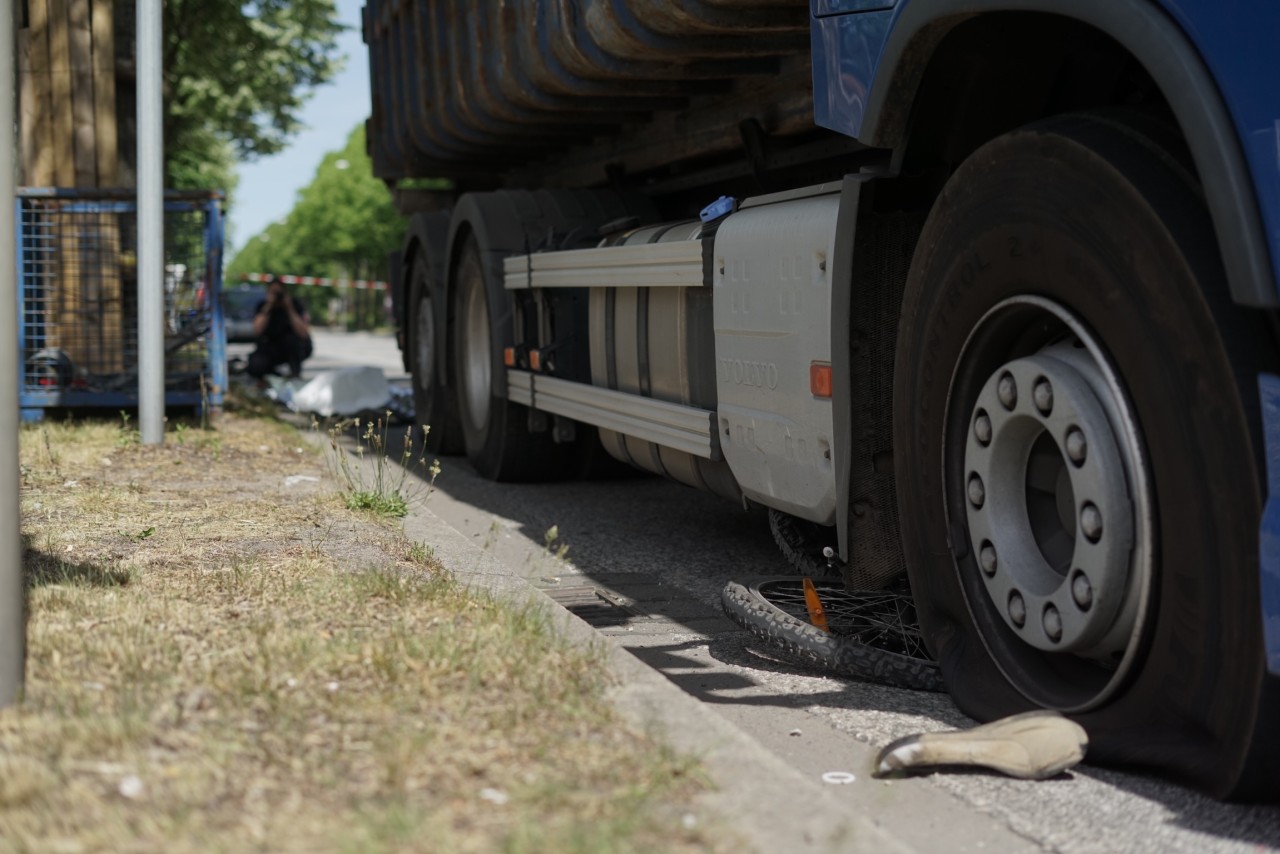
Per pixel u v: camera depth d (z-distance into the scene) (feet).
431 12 29.37
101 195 36.04
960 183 12.04
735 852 7.96
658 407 19.24
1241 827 9.66
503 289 27.09
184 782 8.71
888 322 14.05
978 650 12.25
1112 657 11.02
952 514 12.35
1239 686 9.35
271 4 76.95
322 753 9.32
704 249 17.33
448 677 11.13
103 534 18.22
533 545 21.89
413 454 33.17
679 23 17.25
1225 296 9.36
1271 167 8.84
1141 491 10.09
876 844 8.23
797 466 15.31
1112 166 10.19
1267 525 8.95
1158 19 9.50
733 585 15.97
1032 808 10.11
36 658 11.43
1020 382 11.13
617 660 12.00
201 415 36.50
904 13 12.00
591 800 8.58
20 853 7.64
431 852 7.68
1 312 10.41
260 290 133.59
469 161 33.40
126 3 44.88
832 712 12.88
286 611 13.44
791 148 20.16
